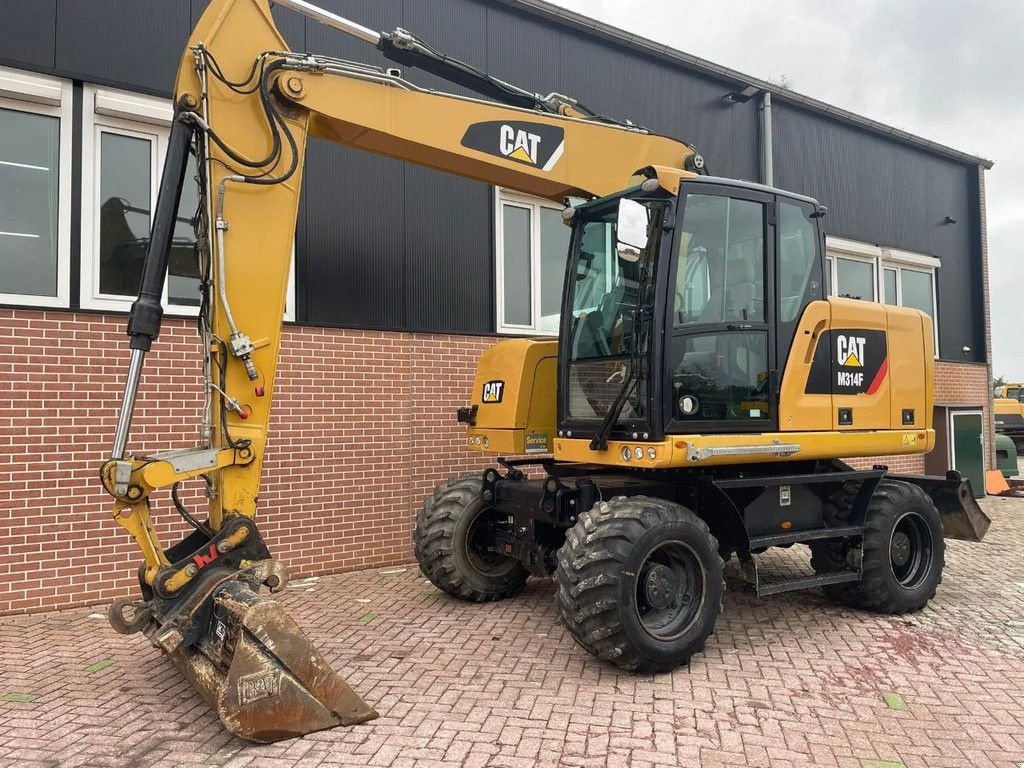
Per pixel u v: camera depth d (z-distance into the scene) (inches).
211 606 137.7
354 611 211.8
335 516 261.6
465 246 293.1
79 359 220.7
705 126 371.6
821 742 131.4
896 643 185.3
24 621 204.7
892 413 215.9
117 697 150.5
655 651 158.1
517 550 204.5
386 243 274.8
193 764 122.3
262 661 127.6
